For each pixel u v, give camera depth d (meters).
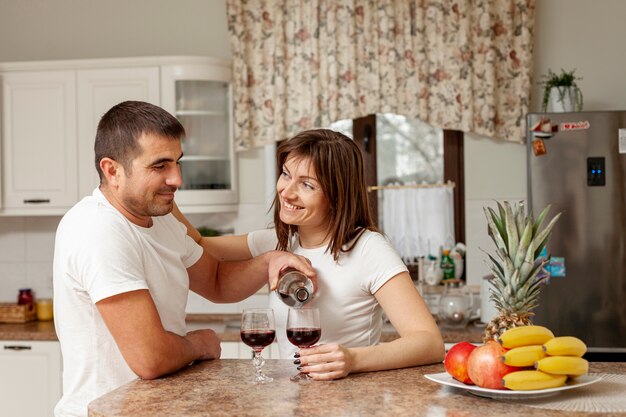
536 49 4.64
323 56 4.61
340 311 2.18
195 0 4.82
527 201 4.46
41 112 4.51
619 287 4.02
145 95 4.44
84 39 4.88
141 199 1.95
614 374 1.93
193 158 4.46
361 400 1.67
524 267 1.81
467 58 4.52
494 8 4.57
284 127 4.66
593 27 4.60
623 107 4.59
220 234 4.69
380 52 4.57
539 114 4.07
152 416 1.57
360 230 2.20
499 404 1.64
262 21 4.67
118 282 1.85
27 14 4.91
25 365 4.21
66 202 4.49
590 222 4.04
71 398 1.96
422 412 1.58
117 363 1.96
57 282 1.97
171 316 2.07
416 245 4.73
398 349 1.95
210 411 1.60
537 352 1.64
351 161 2.15
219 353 2.18
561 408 1.60
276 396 1.71
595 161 4.04
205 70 4.47
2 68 4.52
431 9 4.57
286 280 2.12
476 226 4.60
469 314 4.09
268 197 4.69
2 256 4.90
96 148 1.99
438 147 4.82
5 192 4.54
